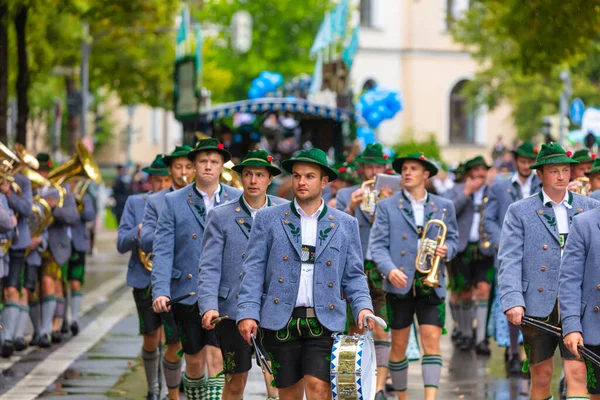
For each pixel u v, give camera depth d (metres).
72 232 30.56
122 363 26.17
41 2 36.12
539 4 32.69
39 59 44.84
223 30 86.19
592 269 15.98
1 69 32.84
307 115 47.53
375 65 121.50
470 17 86.00
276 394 18.95
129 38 65.62
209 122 45.84
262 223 15.69
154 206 20.33
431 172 21.19
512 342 25.53
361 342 14.82
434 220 20.86
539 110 87.62
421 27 122.25
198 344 18.75
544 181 17.91
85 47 64.12
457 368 26.14
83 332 31.62
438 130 122.75
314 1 89.75
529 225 17.86
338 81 51.47
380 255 20.88
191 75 45.31
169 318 20.12
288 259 15.52
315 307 15.39
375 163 23.84
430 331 20.33
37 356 27.22
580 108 48.78
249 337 15.35
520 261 17.83
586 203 17.94
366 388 14.88
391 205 21.16
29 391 22.59
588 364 15.96
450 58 122.81
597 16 32.56
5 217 23.27
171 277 18.78
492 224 26.58
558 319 17.64
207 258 17.08
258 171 17.11
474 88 90.62
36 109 90.62
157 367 21.75
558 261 17.70
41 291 28.70
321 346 15.44
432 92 122.62
